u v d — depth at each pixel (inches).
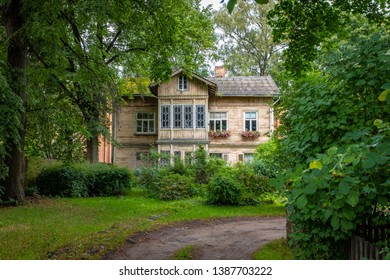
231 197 553.3
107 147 1200.2
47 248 274.1
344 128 167.6
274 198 587.5
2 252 262.1
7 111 416.8
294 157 190.2
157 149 1074.7
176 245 304.8
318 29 387.2
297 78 313.1
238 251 284.4
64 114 614.9
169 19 565.3
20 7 494.9
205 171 725.9
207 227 394.3
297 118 192.2
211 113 1125.7
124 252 275.9
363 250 155.6
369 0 371.6
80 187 673.0
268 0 96.0
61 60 546.6
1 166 476.7
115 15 495.5
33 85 571.2
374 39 176.9
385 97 121.6
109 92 718.5
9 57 506.6
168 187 617.0
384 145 116.4
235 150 1107.9
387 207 147.6
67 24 530.0
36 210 474.0
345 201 120.7
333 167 121.6
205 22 780.6
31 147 706.8
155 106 1144.2
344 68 176.7
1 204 514.0
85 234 322.3
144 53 748.0
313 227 159.0
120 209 494.3
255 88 1121.4
